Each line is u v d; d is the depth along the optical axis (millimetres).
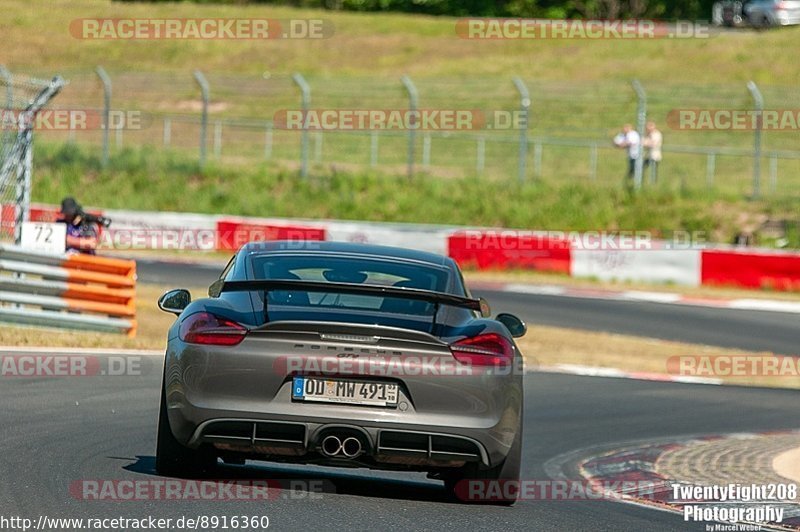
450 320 23047
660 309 81188
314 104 160125
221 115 158125
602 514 24438
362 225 101688
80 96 165500
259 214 119500
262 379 21500
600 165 136125
